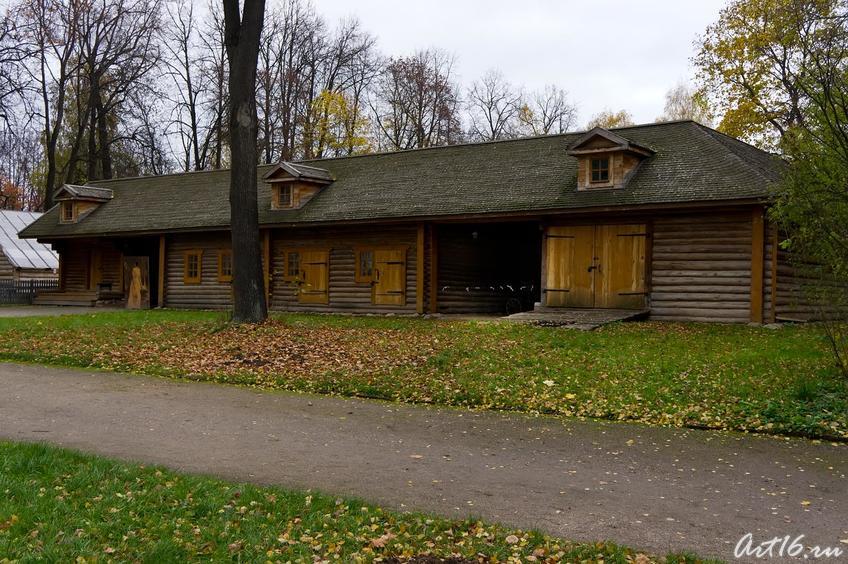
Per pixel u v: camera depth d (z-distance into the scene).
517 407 11.07
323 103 50.28
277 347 15.86
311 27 51.75
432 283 24.03
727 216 19.25
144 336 17.89
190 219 29.50
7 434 9.13
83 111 47.72
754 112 33.91
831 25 11.82
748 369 12.47
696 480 7.59
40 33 39.66
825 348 13.89
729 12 34.91
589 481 7.55
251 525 6.11
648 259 20.33
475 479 7.61
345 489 7.20
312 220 25.30
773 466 8.07
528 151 25.27
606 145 20.83
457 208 22.66
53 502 6.48
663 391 11.34
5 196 63.00
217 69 49.59
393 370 13.48
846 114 10.05
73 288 35.84
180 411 10.77
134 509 6.41
